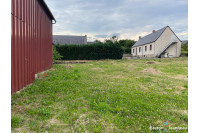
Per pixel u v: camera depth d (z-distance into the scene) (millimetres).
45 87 4992
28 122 2711
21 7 4734
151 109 3418
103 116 3016
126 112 3213
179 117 3086
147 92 4863
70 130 2492
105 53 22797
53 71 8812
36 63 6699
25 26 5137
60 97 4121
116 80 6750
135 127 2643
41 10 7688
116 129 2562
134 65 14039
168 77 7895
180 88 5473
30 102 3674
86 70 9984
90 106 3535
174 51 26984
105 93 4562
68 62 18812
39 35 7273
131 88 5328
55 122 2748
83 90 4820
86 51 22500
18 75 4434
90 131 2479
